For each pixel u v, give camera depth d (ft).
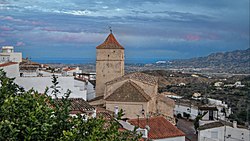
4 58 209.56
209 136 180.75
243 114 262.47
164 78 611.47
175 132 136.15
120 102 180.75
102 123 44.27
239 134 176.76
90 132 40.88
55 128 41.57
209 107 225.56
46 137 38.19
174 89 489.67
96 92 238.48
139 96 181.37
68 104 47.88
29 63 220.43
